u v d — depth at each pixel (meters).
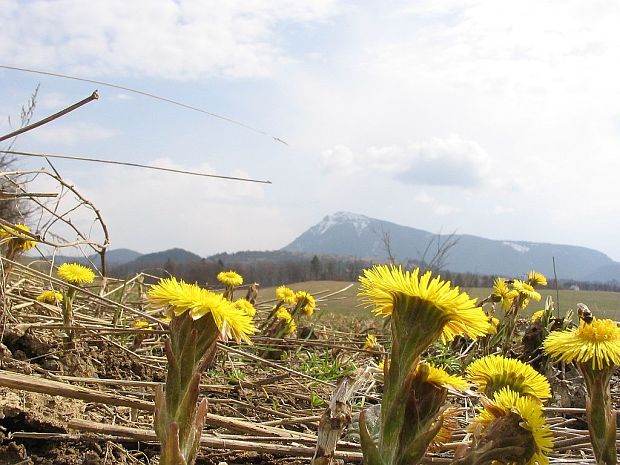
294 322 0.67
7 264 0.42
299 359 0.58
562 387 0.43
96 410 0.32
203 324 0.18
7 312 0.40
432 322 0.18
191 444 0.18
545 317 0.54
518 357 0.55
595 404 0.22
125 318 0.58
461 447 0.20
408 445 0.18
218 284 0.73
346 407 0.21
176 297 0.18
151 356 0.46
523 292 0.57
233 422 0.29
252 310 0.53
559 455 0.32
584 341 0.22
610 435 0.21
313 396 0.41
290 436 0.30
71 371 0.39
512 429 0.19
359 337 0.76
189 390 0.18
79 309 0.59
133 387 0.39
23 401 0.28
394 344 0.18
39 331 0.43
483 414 0.20
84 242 0.45
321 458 0.20
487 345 0.59
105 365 0.41
